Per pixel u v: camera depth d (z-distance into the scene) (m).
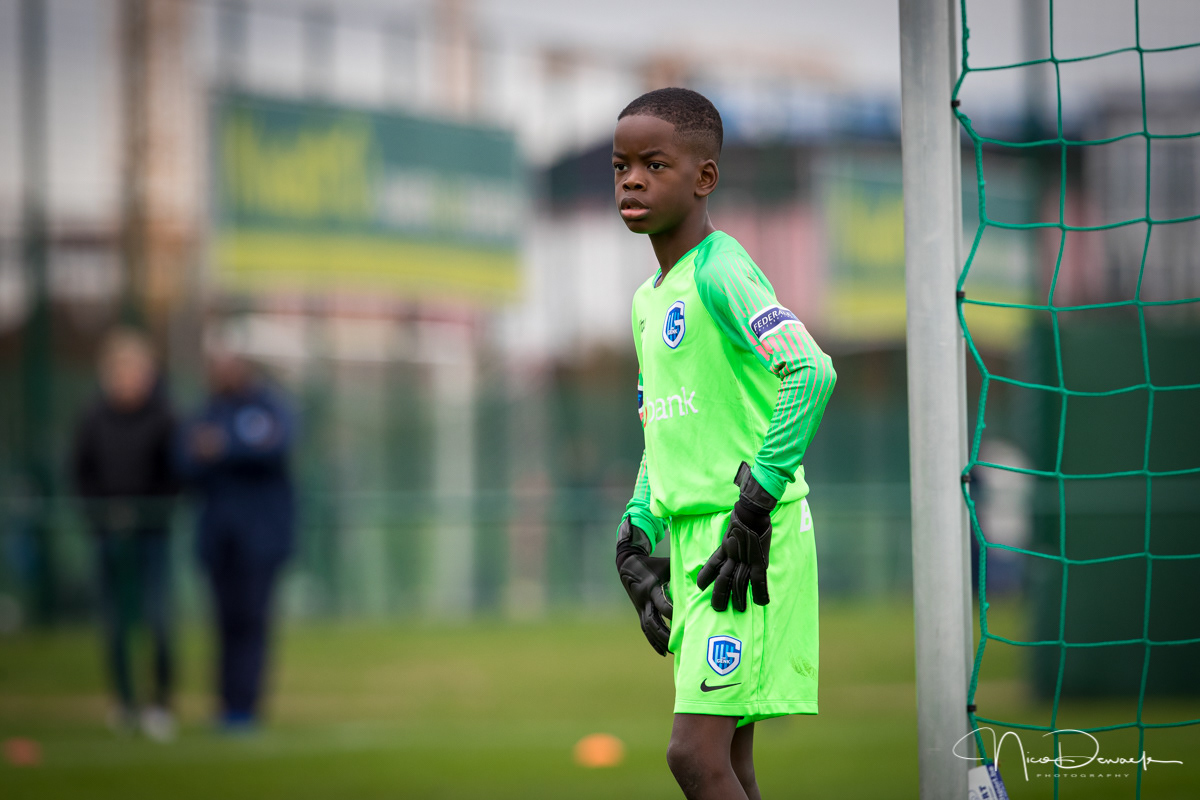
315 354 45.88
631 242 51.91
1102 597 27.94
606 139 51.84
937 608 9.91
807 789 18.00
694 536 9.91
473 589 39.22
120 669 24.95
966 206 47.88
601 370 51.12
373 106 46.59
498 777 19.30
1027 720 24.59
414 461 47.44
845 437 53.16
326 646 35.28
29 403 43.62
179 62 45.47
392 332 47.09
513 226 49.62
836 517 39.25
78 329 44.22
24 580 32.16
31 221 43.88
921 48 10.09
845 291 53.25
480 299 48.78
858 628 38.38
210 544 24.98
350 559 37.91
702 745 9.41
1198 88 35.47
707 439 9.83
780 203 52.75
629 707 27.20
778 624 9.74
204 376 44.62
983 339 49.44
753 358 9.80
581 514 40.31
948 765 9.84
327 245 45.88
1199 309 31.19
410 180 47.38
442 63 50.34
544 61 51.41
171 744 22.39
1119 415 28.52
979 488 28.88
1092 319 29.73
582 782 18.86
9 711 26.08
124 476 25.56
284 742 22.66
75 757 20.95
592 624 39.44
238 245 44.84
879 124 54.09
